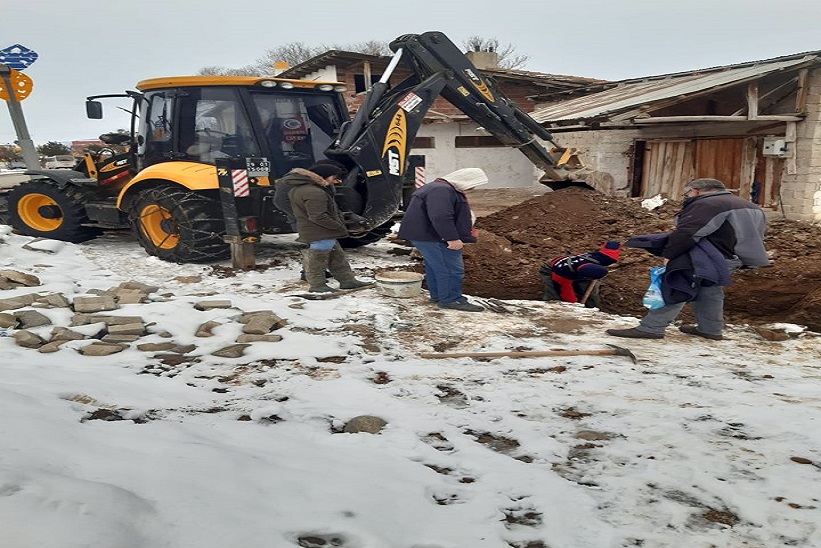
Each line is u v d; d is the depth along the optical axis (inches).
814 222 374.0
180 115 282.5
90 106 309.3
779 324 195.9
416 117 271.7
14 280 220.4
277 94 285.3
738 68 424.5
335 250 233.8
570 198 348.5
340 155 263.9
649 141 466.0
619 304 244.2
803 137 370.6
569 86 674.2
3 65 378.6
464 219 202.8
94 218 328.5
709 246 165.6
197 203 279.1
